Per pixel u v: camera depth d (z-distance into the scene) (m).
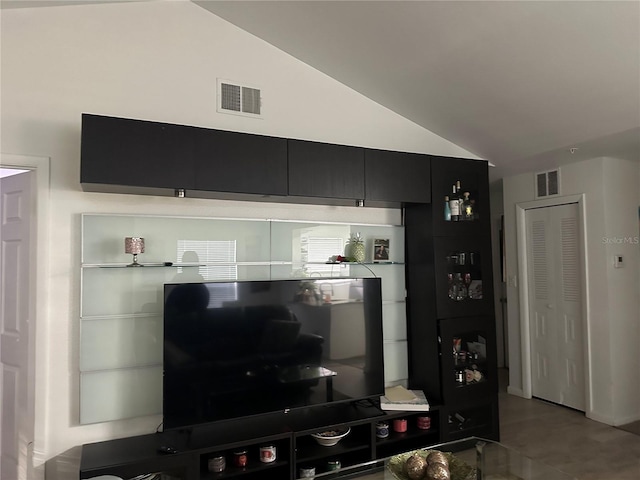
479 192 3.57
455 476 2.15
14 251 2.71
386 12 2.55
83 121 2.39
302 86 3.38
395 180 3.23
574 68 2.62
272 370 2.81
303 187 2.90
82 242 2.66
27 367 2.59
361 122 3.59
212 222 3.01
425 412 3.23
